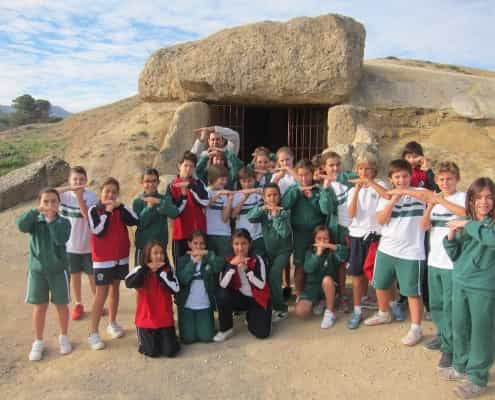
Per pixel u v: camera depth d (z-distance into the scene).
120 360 4.37
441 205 4.17
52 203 4.27
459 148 8.59
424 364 4.18
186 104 9.25
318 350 4.49
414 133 9.05
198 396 3.83
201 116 9.32
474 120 8.88
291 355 4.42
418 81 9.68
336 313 5.25
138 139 9.80
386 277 4.64
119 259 4.74
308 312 5.15
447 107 9.07
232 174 6.05
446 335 4.04
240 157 10.26
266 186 5.07
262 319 4.76
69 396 3.84
